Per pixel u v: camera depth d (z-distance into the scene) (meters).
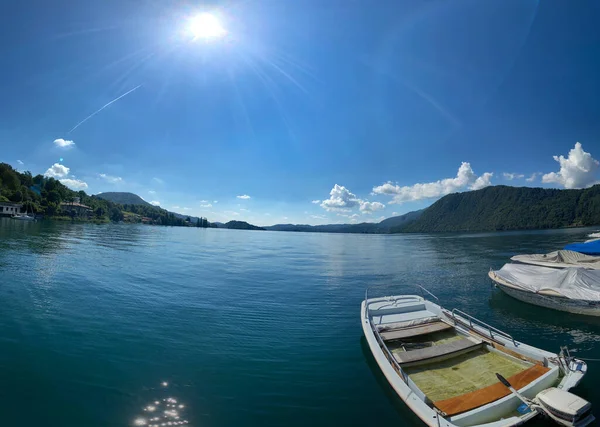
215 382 8.48
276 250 55.44
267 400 7.73
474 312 16.36
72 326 11.86
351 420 7.01
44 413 6.81
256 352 10.49
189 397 7.71
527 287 17.31
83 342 10.52
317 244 78.00
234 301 16.84
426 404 6.59
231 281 22.69
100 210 149.75
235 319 13.79
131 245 47.19
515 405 6.70
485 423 6.19
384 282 23.83
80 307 14.20
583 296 15.37
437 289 21.48
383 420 7.02
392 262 37.19
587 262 25.22
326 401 7.76
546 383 7.29
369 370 9.41
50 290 16.72
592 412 7.59
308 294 19.23
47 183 134.50
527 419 6.21
